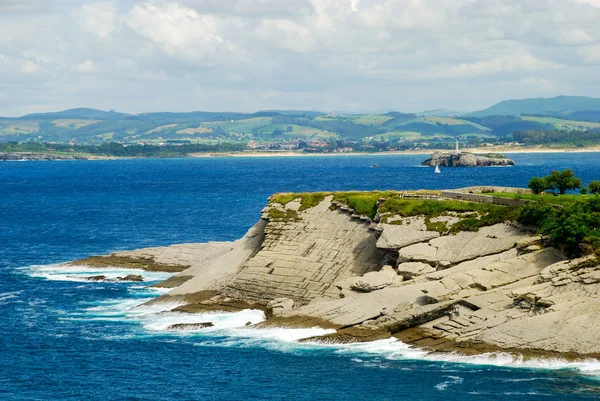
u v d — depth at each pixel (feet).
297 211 531.91
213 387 323.37
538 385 310.24
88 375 340.18
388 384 318.04
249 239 535.60
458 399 301.63
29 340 391.24
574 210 398.83
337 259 474.49
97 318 433.07
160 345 379.76
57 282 529.86
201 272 506.89
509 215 437.17
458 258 420.36
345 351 358.02
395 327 374.22
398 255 446.60
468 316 363.56
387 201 492.95
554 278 358.84
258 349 368.07
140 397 314.14
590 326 335.26
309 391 315.58
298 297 445.78
